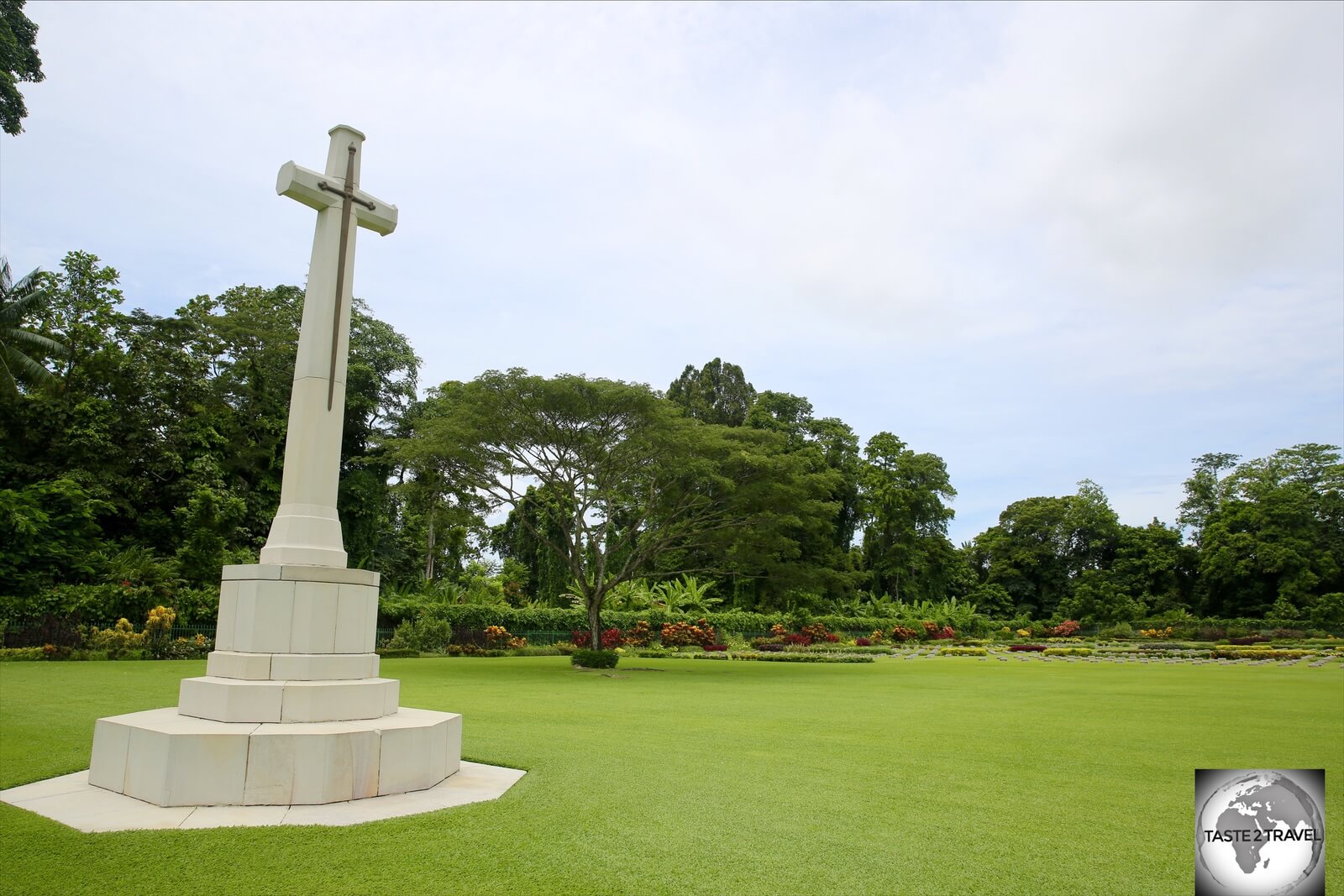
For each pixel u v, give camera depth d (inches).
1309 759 367.2
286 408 1392.7
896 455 2561.5
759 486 1005.2
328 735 242.7
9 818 222.1
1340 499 2342.5
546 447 959.6
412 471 1040.2
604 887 181.6
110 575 997.2
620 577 1041.5
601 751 351.6
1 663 775.1
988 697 662.5
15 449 1100.5
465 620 1364.4
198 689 270.7
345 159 330.3
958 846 220.8
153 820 220.1
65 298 1267.2
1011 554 2746.1
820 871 197.5
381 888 177.2
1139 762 353.1
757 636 1736.0
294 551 288.0
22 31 965.8
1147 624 2289.6
